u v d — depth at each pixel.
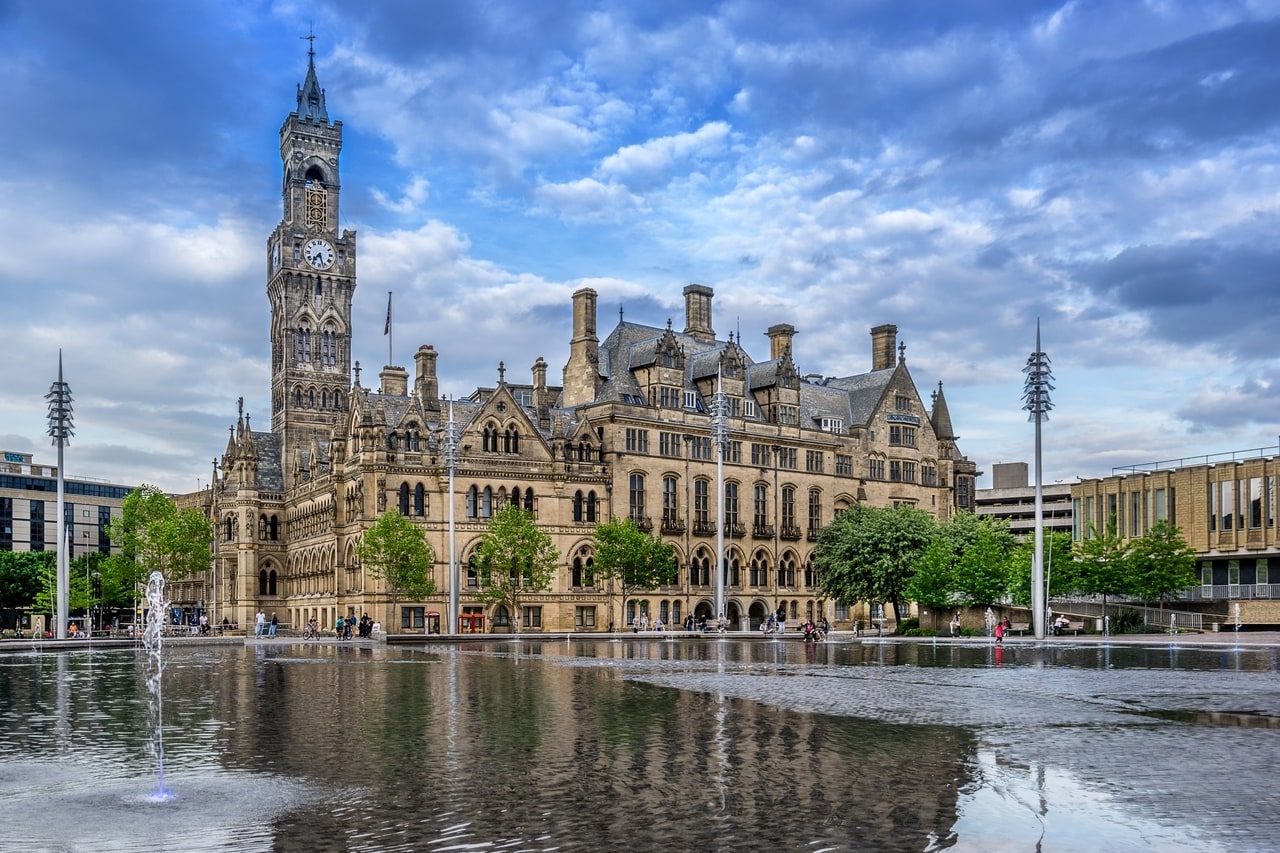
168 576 141.50
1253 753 27.05
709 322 144.38
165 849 18.47
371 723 32.84
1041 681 47.34
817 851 17.83
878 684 46.06
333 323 153.88
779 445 135.12
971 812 20.45
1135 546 99.81
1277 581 108.06
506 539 103.62
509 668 56.94
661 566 112.69
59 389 97.62
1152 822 19.62
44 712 36.75
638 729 31.30
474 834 19.06
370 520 108.19
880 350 153.38
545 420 121.94
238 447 143.88
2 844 18.84
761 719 33.59
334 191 157.62
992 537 106.38
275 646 86.38
